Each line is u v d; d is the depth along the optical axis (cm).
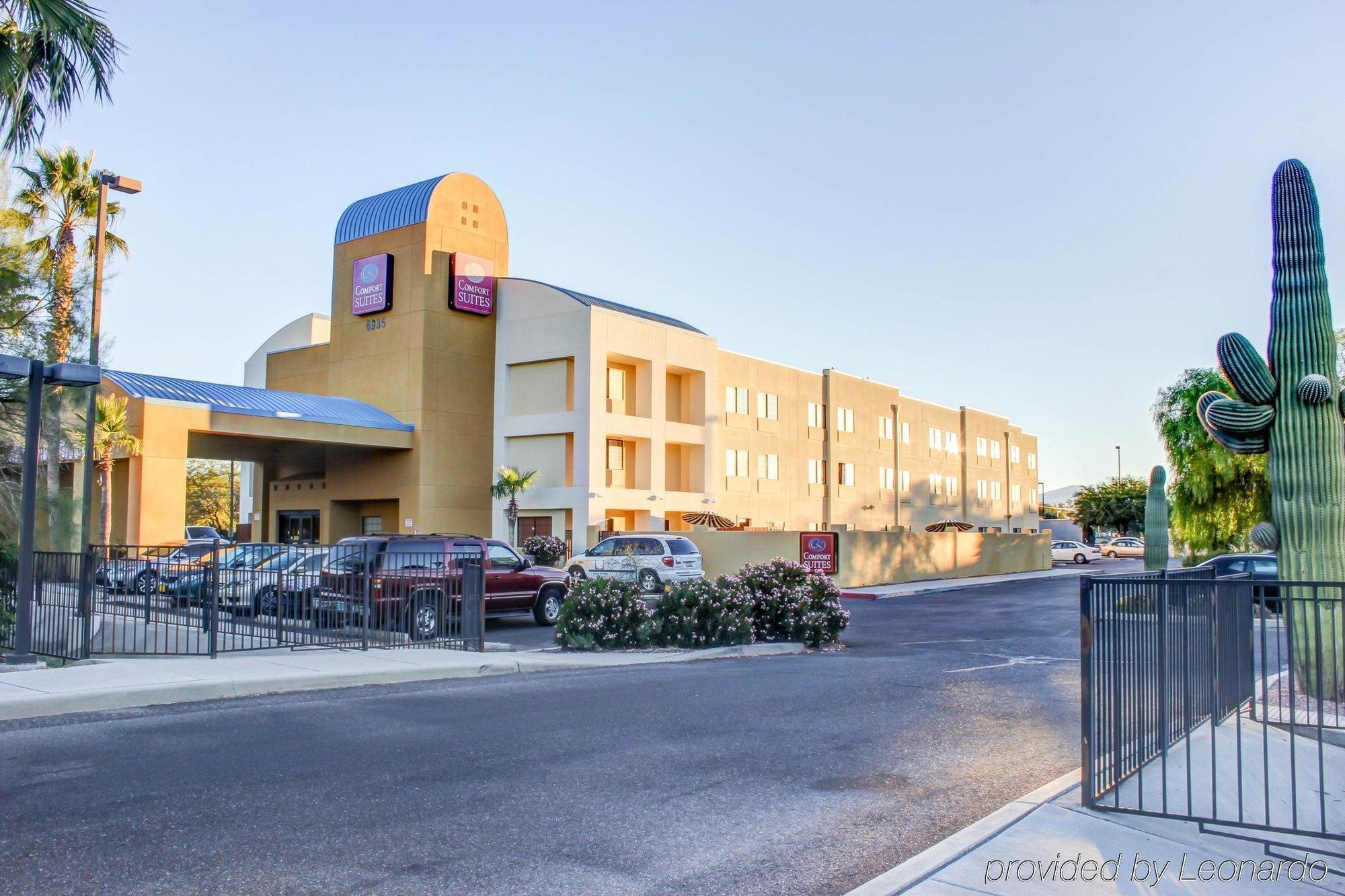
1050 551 5512
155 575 1477
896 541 3984
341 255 4669
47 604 1280
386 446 4209
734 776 761
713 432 4662
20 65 1178
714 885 532
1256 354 1233
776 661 1535
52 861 533
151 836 580
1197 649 839
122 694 1008
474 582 1581
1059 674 1403
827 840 615
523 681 1257
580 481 4056
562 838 601
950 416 7044
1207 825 674
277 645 1440
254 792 675
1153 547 2567
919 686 1253
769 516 5038
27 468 1213
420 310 4328
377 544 1736
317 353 5012
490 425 4522
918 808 692
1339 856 603
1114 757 695
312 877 522
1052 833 615
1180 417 3366
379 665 1283
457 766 765
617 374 4394
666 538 3042
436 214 4397
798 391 5353
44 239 1961
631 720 968
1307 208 1219
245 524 5544
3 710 920
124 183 2438
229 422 3647
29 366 1193
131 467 3425
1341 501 1171
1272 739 873
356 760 774
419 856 559
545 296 4281
